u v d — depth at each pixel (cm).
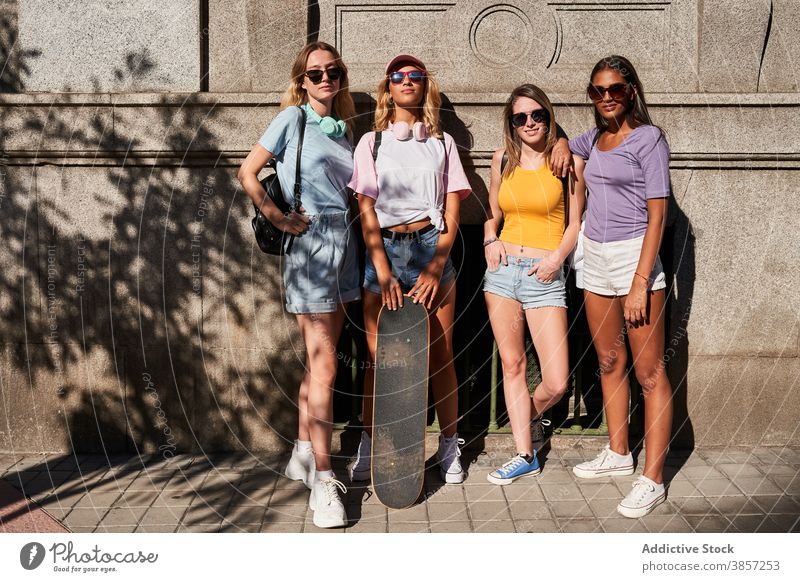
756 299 430
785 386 435
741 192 425
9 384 441
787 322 432
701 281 430
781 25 423
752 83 424
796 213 426
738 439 439
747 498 376
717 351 434
